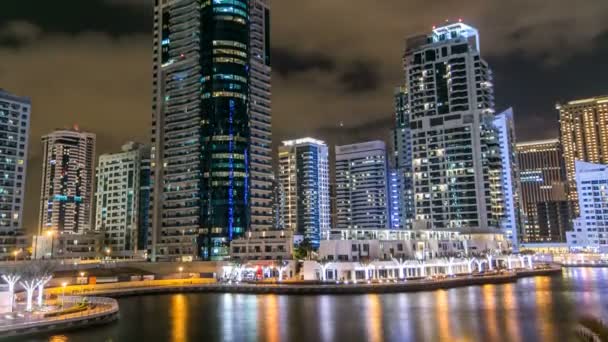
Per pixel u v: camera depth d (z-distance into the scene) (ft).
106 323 310.65
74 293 442.09
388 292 480.23
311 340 269.44
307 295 469.16
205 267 625.00
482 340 263.29
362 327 300.81
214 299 452.76
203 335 283.38
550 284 577.02
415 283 497.87
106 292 462.60
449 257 638.12
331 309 374.43
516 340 262.06
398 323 312.29
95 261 638.12
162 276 574.15
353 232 587.27
